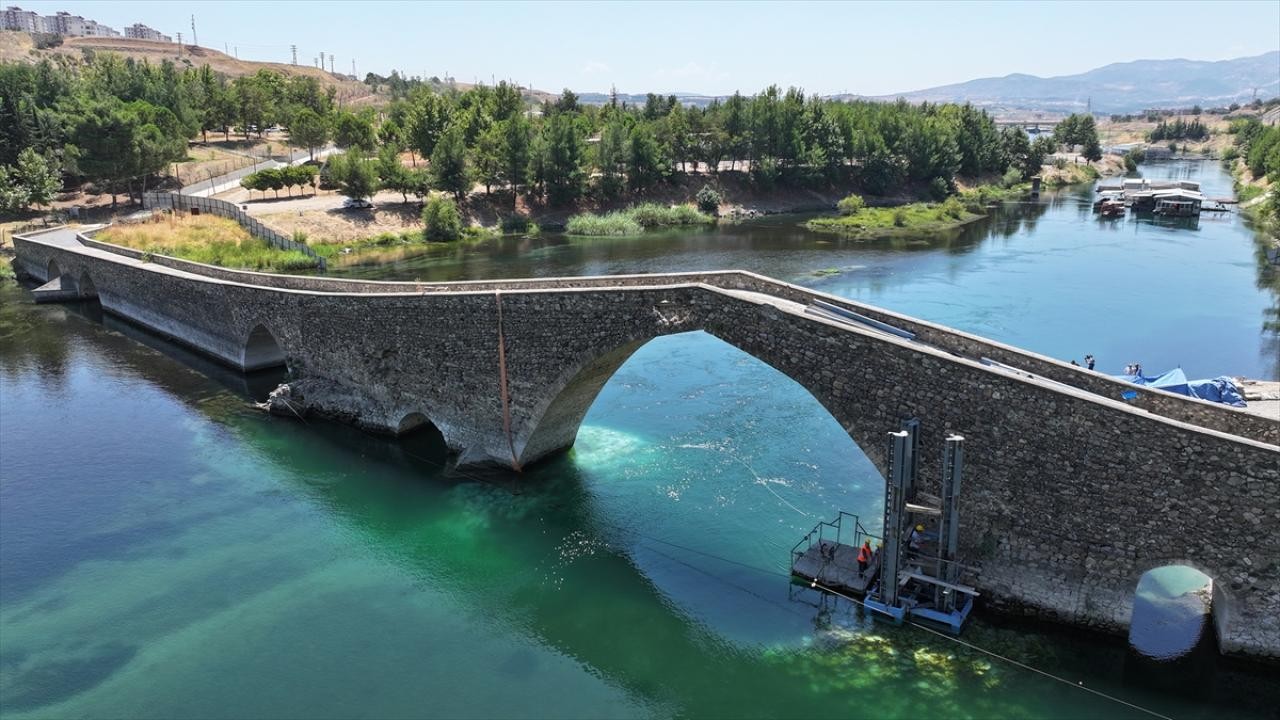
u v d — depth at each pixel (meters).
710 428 39.25
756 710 21.62
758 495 32.69
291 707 22.06
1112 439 20.95
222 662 23.91
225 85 189.88
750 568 27.78
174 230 83.44
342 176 100.88
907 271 76.00
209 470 36.19
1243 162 177.75
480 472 35.00
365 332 37.53
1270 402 34.25
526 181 114.88
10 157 100.00
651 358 50.72
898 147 137.38
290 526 31.58
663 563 28.33
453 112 125.38
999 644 22.89
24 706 22.28
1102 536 21.59
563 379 31.47
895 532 23.53
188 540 30.61
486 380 33.75
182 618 26.08
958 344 25.59
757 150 129.38
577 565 28.61
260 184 103.19
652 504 32.12
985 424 22.56
